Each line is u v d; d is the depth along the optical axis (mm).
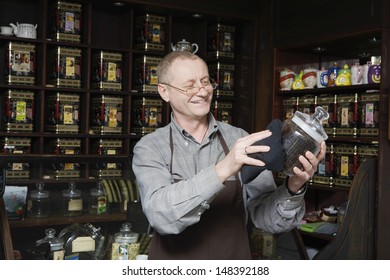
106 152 3789
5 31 3506
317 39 3613
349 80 3482
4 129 3508
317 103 3701
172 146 1413
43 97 3578
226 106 4352
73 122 3672
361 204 2865
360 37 3402
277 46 3996
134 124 3951
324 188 3553
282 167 1180
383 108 3164
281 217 1356
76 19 3670
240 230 1426
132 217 1782
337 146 3516
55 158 1788
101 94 3770
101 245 1737
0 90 3590
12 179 1732
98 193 1806
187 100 1368
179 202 1177
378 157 3105
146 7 3826
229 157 1152
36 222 1739
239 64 4359
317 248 3730
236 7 4113
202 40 4305
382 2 3131
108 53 3781
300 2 3770
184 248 1391
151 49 3932
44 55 3559
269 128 1217
